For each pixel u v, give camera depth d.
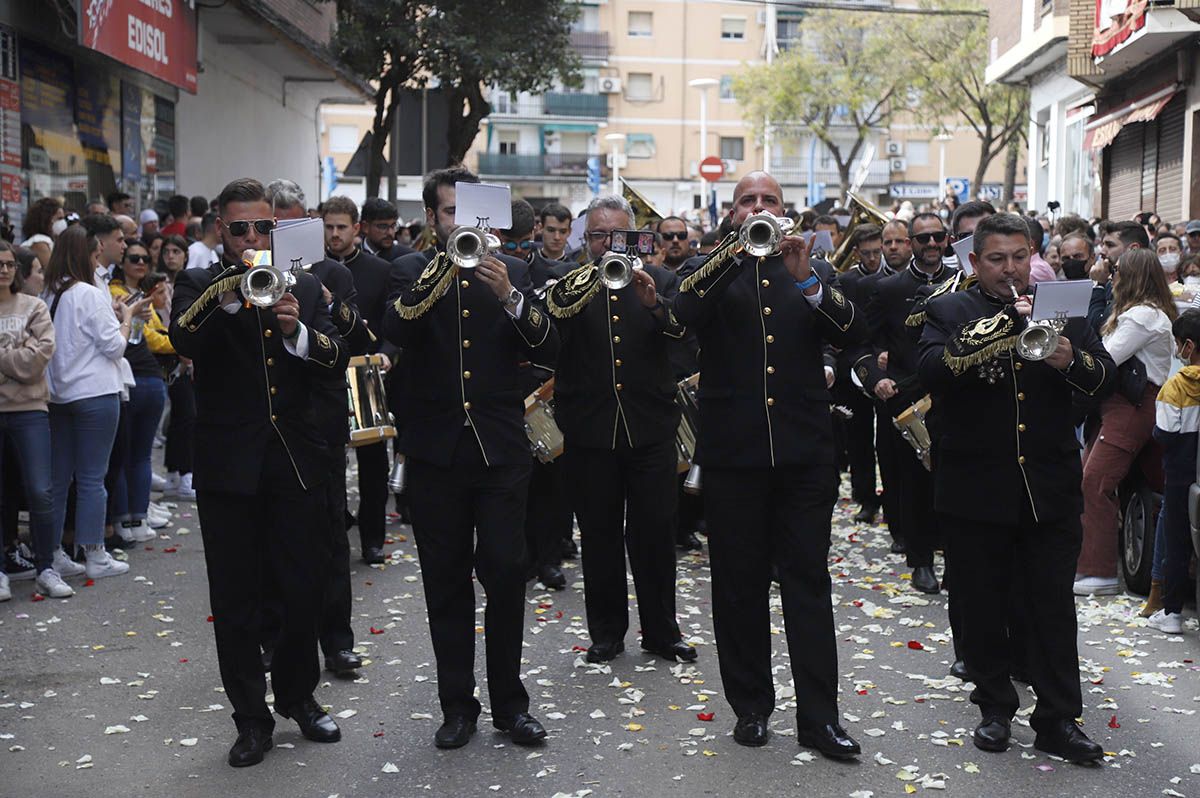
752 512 5.85
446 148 25.89
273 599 6.95
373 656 7.27
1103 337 8.37
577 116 58.72
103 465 9.06
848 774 5.54
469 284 5.88
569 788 5.40
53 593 8.54
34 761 5.79
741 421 5.79
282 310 5.43
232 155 23.69
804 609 5.77
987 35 34.44
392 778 5.53
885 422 9.51
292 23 21.88
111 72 17.61
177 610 8.27
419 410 5.91
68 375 8.83
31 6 14.72
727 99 59.38
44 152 15.34
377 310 8.98
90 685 6.82
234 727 6.19
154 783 5.52
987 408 5.66
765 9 58.47
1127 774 5.54
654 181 59.34
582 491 7.12
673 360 9.01
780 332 5.81
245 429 5.62
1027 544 5.75
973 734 5.92
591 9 58.19
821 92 43.00
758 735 5.84
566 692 6.64
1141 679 6.80
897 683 6.75
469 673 5.95
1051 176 29.19
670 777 5.51
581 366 7.11
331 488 6.91
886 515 9.77
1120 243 10.32
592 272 6.65
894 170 59.41
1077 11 22.53
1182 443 7.48
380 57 23.27
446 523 5.88
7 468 9.01
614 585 7.17
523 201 9.12
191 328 5.53
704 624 7.88
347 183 54.81
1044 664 5.72
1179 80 19.89
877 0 45.78
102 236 9.31
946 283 6.61
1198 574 7.42
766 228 5.44
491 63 22.19
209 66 21.91
